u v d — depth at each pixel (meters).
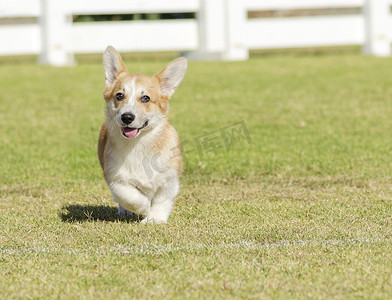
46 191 10.90
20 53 27.08
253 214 8.99
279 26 28.06
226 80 23.33
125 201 8.20
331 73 24.20
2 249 7.33
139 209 8.24
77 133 16.20
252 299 5.62
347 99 19.95
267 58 28.67
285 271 6.30
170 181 8.43
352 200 9.80
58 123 17.39
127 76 8.41
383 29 28.67
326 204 9.54
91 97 20.66
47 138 15.75
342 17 28.31
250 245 7.30
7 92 21.66
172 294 5.74
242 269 6.35
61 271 6.39
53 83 22.97
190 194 10.52
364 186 10.92
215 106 19.39
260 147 14.60
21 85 22.78
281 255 6.85
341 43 28.52
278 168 12.54
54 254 7.03
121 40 27.39
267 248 7.10
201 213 9.12
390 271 6.25
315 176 11.91
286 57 29.20
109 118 8.40
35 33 27.06
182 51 29.66
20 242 7.55
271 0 27.77
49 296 5.74
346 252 6.90
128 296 5.68
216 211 9.25
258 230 7.96
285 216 8.87
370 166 12.41
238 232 7.89
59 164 13.10
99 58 32.94
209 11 27.53
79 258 6.77
